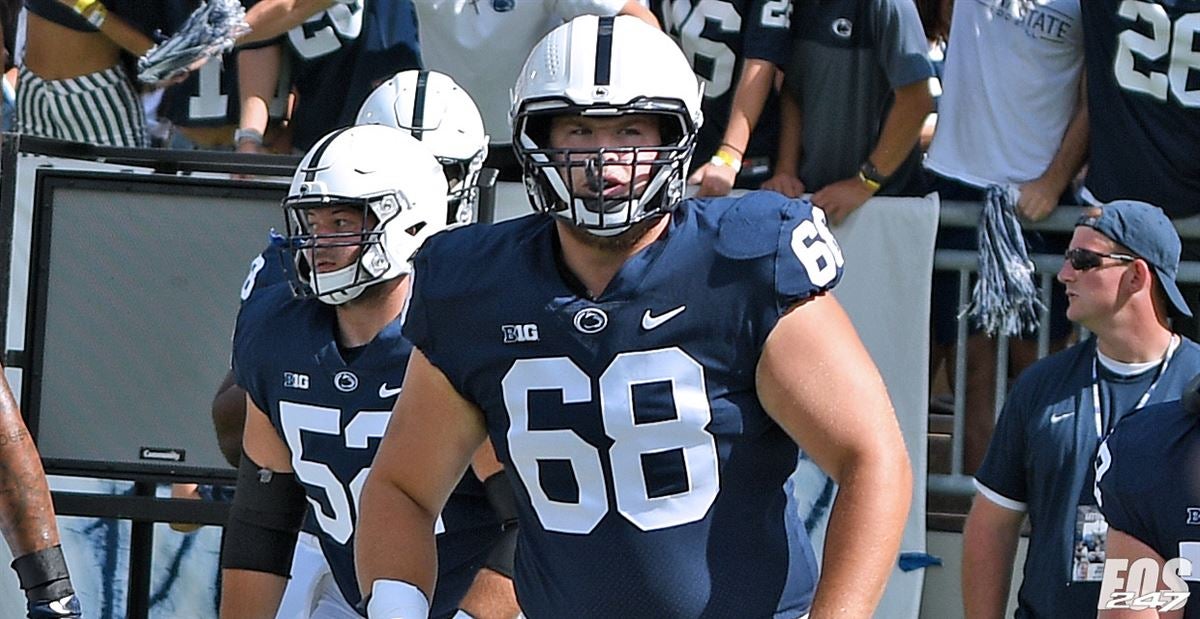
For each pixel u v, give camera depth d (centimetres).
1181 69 1527
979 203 1582
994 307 1547
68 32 1680
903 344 1530
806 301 785
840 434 773
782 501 829
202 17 1506
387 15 1653
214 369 1380
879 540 752
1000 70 1603
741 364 787
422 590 853
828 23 1569
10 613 1559
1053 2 1589
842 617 737
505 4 1623
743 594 815
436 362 829
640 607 818
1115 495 1033
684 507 802
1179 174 1546
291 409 1105
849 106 1580
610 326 784
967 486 1584
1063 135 1603
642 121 794
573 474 811
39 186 1383
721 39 1595
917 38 1544
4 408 1005
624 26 797
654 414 790
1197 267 1551
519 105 793
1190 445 1016
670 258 782
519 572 872
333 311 1112
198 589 1554
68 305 1388
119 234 1383
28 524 1005
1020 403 1285
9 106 1764
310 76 1667
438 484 865
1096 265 1240
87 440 1389
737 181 1623
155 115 1761
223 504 1378
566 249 799
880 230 1538
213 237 1379
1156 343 1248
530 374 802
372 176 1091
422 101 1298
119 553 1566
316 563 1148
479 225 835
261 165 1397
